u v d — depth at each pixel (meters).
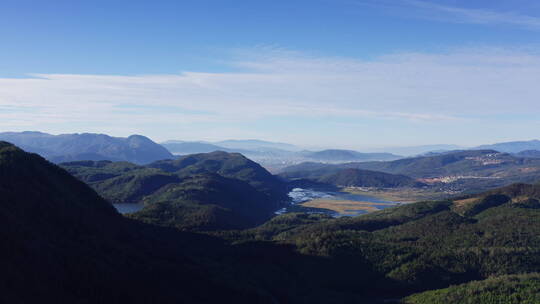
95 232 173.62
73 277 127.31
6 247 121.62
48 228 151.25
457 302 178.50
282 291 188.12
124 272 145.12
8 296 105.44
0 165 176.12
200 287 159.88
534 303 166.38
